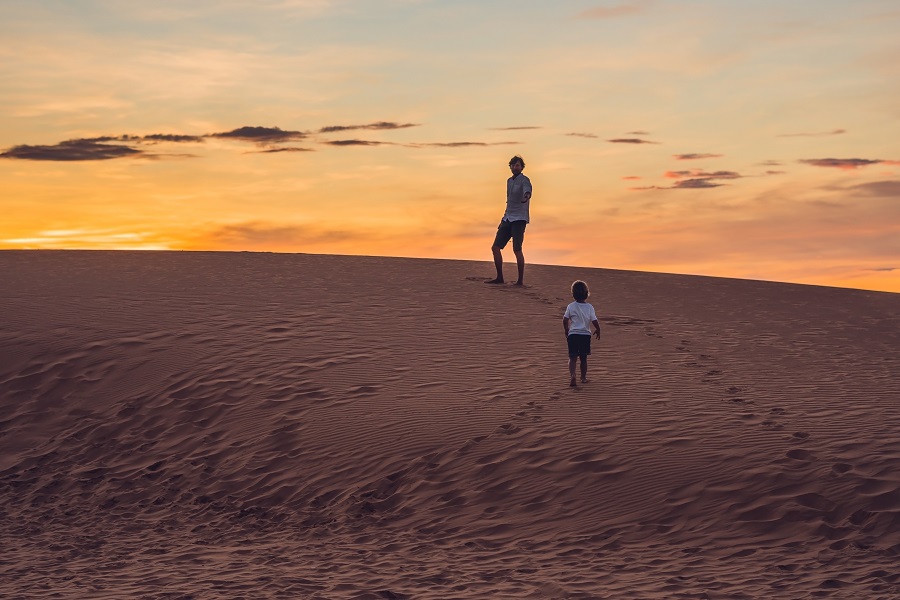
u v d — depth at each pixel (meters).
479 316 18.05
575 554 8.05
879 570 7.17
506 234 22.25
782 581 7.07
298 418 12.32
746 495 8.77
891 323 20.52
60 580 7.99
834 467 9.10
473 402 12.29
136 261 25.81
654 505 8.85
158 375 14.48
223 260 26.52
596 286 24.08
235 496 10.64
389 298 20.00
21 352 15.74
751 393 12.35
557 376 13.48
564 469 9.82
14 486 11.57
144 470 11.66
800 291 26.05
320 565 8.16
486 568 7.80
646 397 12.13
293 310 18.31
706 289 25.19
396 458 10.76
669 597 6.84
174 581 7.81
